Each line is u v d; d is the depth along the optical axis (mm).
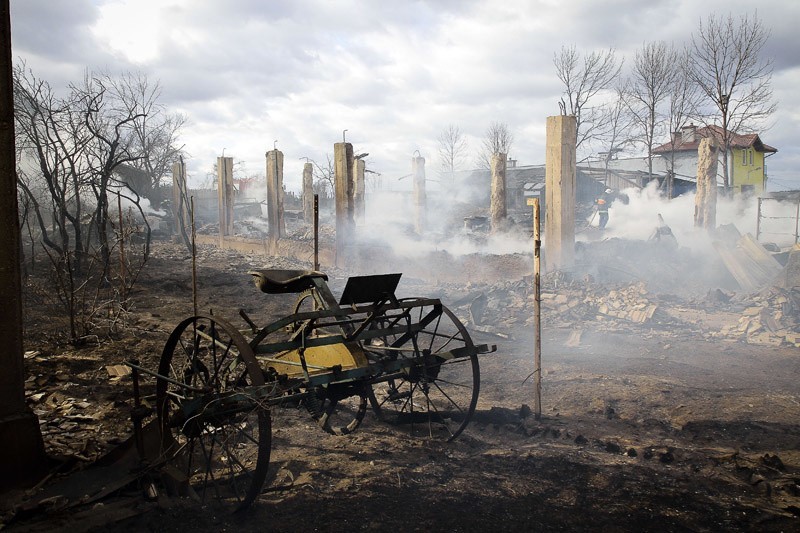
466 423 5562
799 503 4320
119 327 10172
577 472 4883
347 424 6117
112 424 5820
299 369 5664
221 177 27812
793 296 11383
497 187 21953
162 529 3887
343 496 4434
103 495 4172
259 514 4141
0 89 4227
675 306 11922
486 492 4539
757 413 6312
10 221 4328
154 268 19625
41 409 6188
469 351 5492
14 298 4363
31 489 4305
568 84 39719
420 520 4098
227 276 17844
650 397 6840
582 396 6930
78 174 15555
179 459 4742
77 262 16125
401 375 5598
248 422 5852
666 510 4250
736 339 9641
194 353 4809
